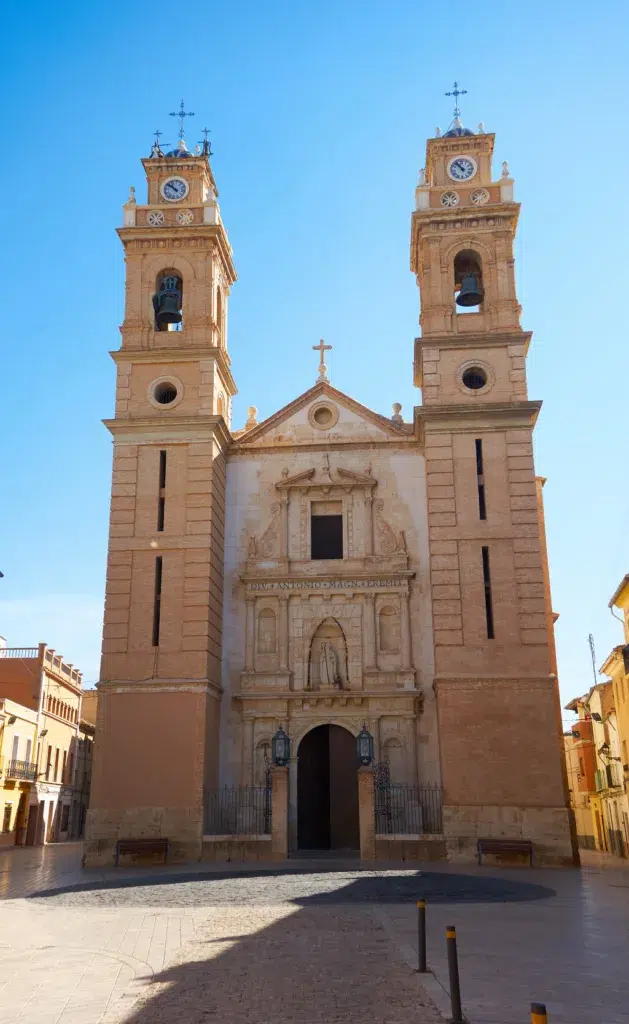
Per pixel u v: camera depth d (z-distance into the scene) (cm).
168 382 4016
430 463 3784
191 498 3831
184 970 1335
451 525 3700
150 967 1362
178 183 4300
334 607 3916
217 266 4303
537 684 3484
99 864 3403
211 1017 1066
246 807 3669
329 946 1517
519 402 3806
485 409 3809
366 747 3444
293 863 3198
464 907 2039
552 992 1182
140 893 2372
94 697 8350
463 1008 1095
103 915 1962
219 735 3781
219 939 1602
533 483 3734
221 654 3894
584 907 2075
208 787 3538
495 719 3456
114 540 3794
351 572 3922
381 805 3619
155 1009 1105
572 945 1536
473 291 4038
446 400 3888
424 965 1305
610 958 1420
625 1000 1141
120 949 1523
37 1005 1127
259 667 3869
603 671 5725
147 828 3428
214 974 1305
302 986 1221
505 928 1727
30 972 1334
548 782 3378
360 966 1348
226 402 4341
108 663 3631
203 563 3738
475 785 3391
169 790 3462
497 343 3947
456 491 3747
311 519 4103
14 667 6300
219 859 3369
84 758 7788
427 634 3856
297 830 3694
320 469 4125
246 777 3716
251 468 4156
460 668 3522
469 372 3975
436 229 4125
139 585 3725
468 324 4009
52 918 1927
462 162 4228
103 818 3456
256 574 3947
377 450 4138
